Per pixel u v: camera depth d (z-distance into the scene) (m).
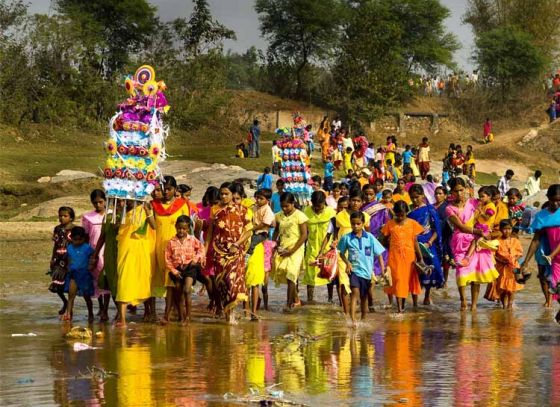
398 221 13.60
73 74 52.72
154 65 58.06
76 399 7.95
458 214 13.95
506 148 59.88
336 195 18.70
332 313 13.62
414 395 8.11
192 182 35.72
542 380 8.72
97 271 12.56
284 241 13.95
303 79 69.88
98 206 12.87
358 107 62.66
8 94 49.31
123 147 11.92
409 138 65.06
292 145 26.81
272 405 7.75
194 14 60.38
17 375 8.92
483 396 8.07
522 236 27.31
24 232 25.89
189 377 8.84
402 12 74.06
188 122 58.34
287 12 70.94
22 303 14.21
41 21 52.12
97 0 63.75
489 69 72.44
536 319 12.98
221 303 12.60
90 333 11.10
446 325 12.36
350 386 8.48
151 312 12.65
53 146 47.44
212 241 12.59
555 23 75.88
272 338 11.20
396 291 13.48
